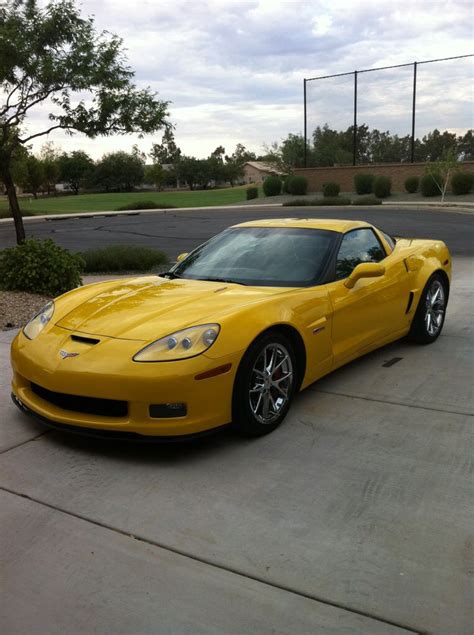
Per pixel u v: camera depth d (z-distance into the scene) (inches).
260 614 80.2
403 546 94.8
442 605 81.4
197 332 125.2
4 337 225.5
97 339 129.5
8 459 126.7
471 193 1126.4
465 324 245.3
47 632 77.8
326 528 100.0
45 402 134.3
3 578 88.4
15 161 453.1
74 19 390.3
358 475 118.3
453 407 153.8
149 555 93.4
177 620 79.4
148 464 124.0
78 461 125.8
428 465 122.3
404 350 208.5
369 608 81.0
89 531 100.0
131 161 3909.9
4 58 373.7
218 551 94.0
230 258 175.6
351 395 163.8
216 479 117.3
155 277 176.7
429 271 207.5
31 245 313.7
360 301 169.8
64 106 412.2
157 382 118.3
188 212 1218.0
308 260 167.2
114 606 82.2
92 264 434.9
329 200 1149.7
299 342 146.3
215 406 124.7
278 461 124.8
